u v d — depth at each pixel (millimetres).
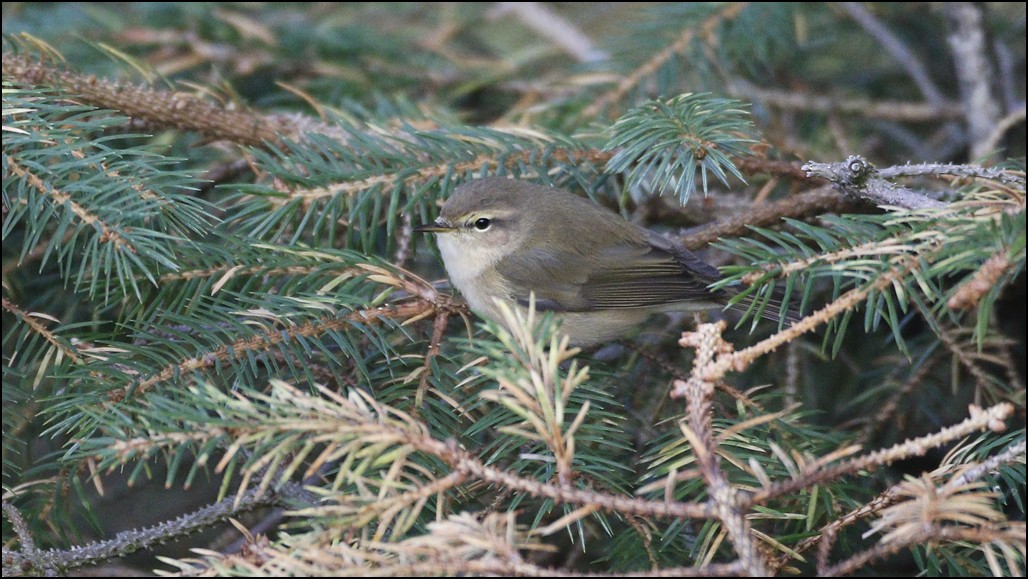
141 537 5734
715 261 9695
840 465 4320
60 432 5715
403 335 7605
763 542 5129
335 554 4359
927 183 9305
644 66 10320
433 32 12438
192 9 11180
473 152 8297
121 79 10023
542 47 12492
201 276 7160
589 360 7879
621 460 7734
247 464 4582
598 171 8453
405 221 8516
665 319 9461
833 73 12617
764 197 9133
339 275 7039
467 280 8945
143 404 5832
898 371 8805
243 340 6293
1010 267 4777
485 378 6422
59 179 6465
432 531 4148
